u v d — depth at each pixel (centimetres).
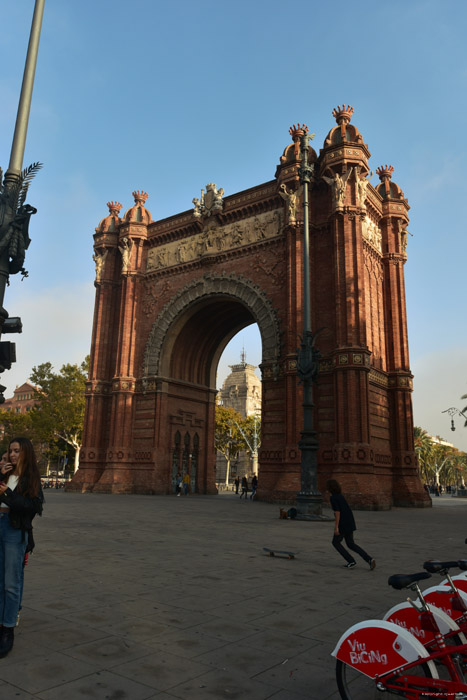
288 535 1802
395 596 923
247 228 4456
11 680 523
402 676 440
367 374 3541
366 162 3894
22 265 1102
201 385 5247
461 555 1402
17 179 1098
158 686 520
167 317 4825
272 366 3956
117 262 5366
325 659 607
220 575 1070
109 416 4978
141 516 2411
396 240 4488
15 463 658
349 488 3247
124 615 757
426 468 12800
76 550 1344
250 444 9644
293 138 4084
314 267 3897
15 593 608
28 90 1158
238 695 507
